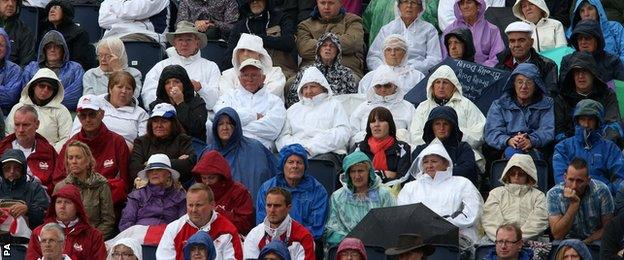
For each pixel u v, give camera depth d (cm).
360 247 4228
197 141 5025
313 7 5653
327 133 5116
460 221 4725
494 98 5259
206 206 4494
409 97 5288
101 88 5309
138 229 4662
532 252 4525
